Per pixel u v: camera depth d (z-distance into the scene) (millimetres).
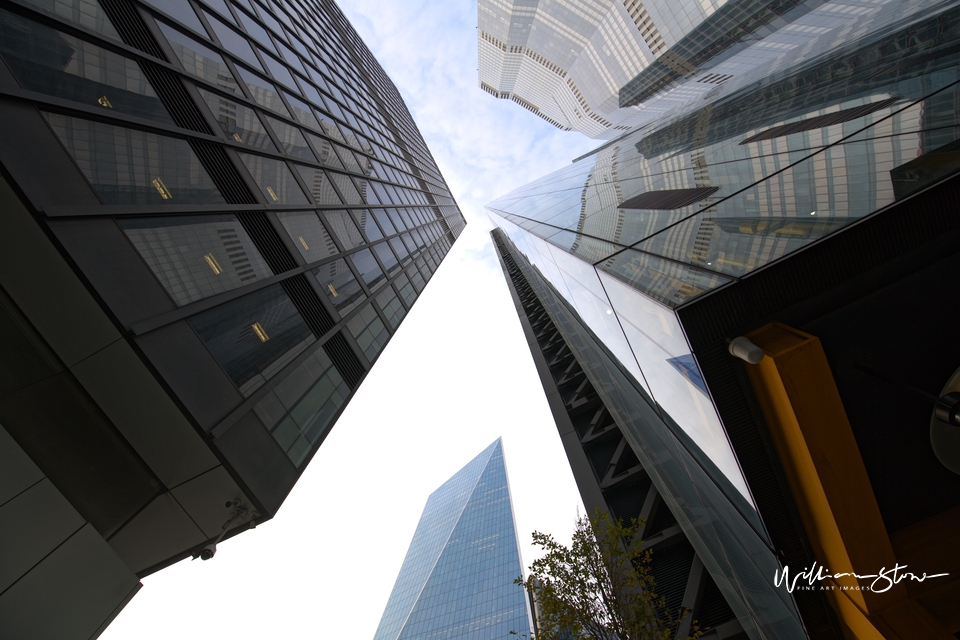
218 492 7859
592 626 10406
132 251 7504
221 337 8711
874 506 5324
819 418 5051
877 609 5531
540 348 39312
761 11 39938
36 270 6398
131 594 6523
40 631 5582
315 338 12094
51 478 6602
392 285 21594
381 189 27281
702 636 12398
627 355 9016
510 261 72812
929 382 4965
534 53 110375
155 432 7281
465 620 108375
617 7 65438
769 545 5965
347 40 49469
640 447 14508
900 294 4914
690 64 59031
